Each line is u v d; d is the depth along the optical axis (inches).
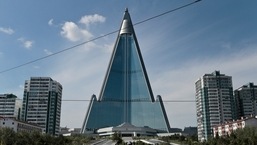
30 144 4414.4
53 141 5128.0
